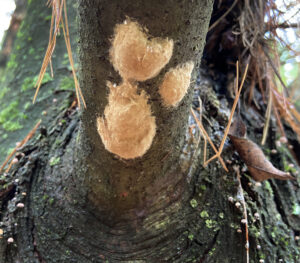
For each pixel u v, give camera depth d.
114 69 0.17
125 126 0.18
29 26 0.37
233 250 0.23
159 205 0.23
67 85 0.30
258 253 0.23
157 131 0.19
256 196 0.25
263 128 0.31
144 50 0.16
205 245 0.22
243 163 0.26
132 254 0.22
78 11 0.17
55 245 0.22
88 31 0.17
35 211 0.23
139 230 0.22
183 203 0.23
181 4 0.15
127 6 0.15
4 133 0.30
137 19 0.16
